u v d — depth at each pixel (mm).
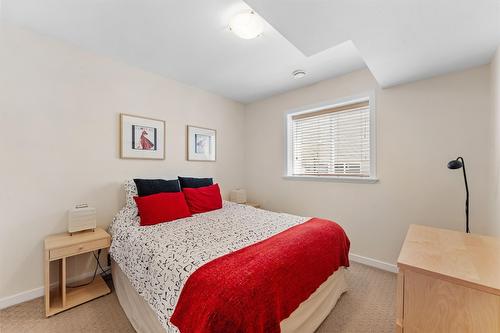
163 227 1923
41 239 1907
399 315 977
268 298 1089
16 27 1793
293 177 3150
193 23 1748
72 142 2072
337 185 2773
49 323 1582
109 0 1508
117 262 1831
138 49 2146
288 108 3268
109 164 2311
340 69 2562
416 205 2230
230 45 2068
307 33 1443
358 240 2605
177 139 2908
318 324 1513
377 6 1190
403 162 2299
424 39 1509
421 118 2191
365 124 2631
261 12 1254
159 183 2420
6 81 1752
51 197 1959
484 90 1875
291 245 1457
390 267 2375
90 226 2014
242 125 3830
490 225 1783
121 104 2398
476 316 811
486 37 1478
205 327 893
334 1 1159
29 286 1852
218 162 3439
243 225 1976
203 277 1087
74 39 1985
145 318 1436
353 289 2029
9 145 1768
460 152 1997
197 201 2537
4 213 1748
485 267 924
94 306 1788
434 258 1018
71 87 2066
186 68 2551
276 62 2396
